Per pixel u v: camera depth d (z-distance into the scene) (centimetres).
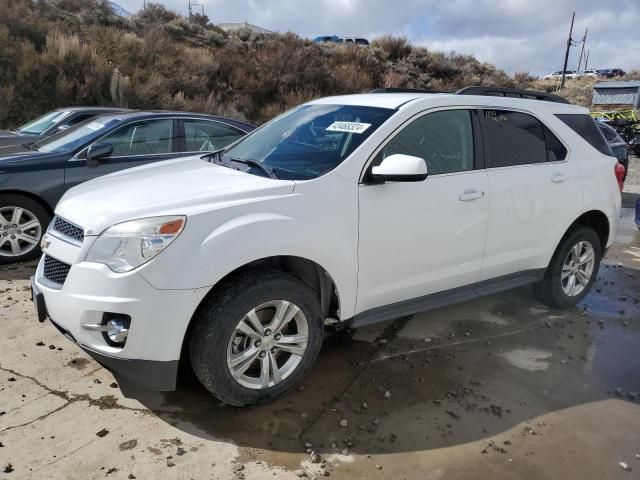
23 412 300
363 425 303
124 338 272
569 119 466
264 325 309
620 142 1091
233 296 286
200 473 261
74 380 334
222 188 310
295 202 307
